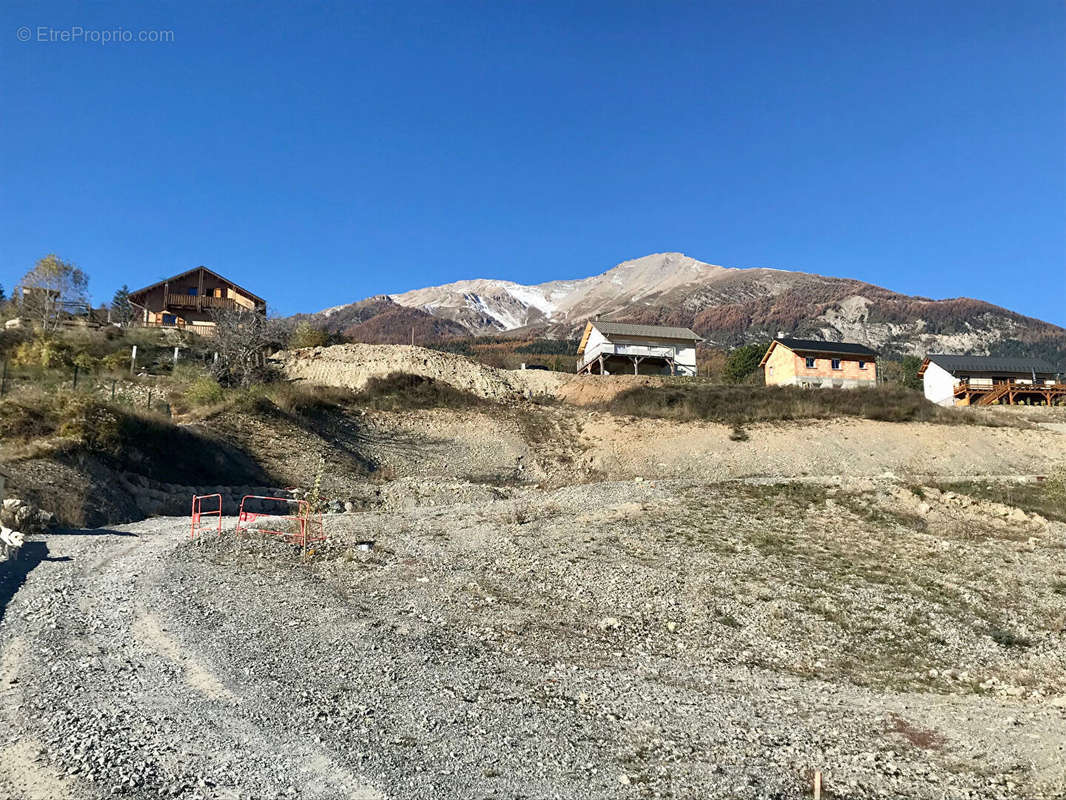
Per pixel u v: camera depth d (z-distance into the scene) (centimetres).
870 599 1769
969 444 4006
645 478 3759
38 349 4547
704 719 1078
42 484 2191
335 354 5409
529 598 1700
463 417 4528
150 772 781
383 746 888
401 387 4903
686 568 1947
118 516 2316
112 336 5391
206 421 3541
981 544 2273
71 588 1441
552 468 3994
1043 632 1619
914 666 1437
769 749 981
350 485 3319
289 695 1022
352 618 1438
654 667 1327
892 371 9256
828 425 4278
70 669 1044
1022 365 6644
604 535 2259
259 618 1382
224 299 6619
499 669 1226
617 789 824
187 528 2209
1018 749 1023
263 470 3275
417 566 1914
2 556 1644
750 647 1484
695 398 4859
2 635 1159
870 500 2739
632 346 6300
